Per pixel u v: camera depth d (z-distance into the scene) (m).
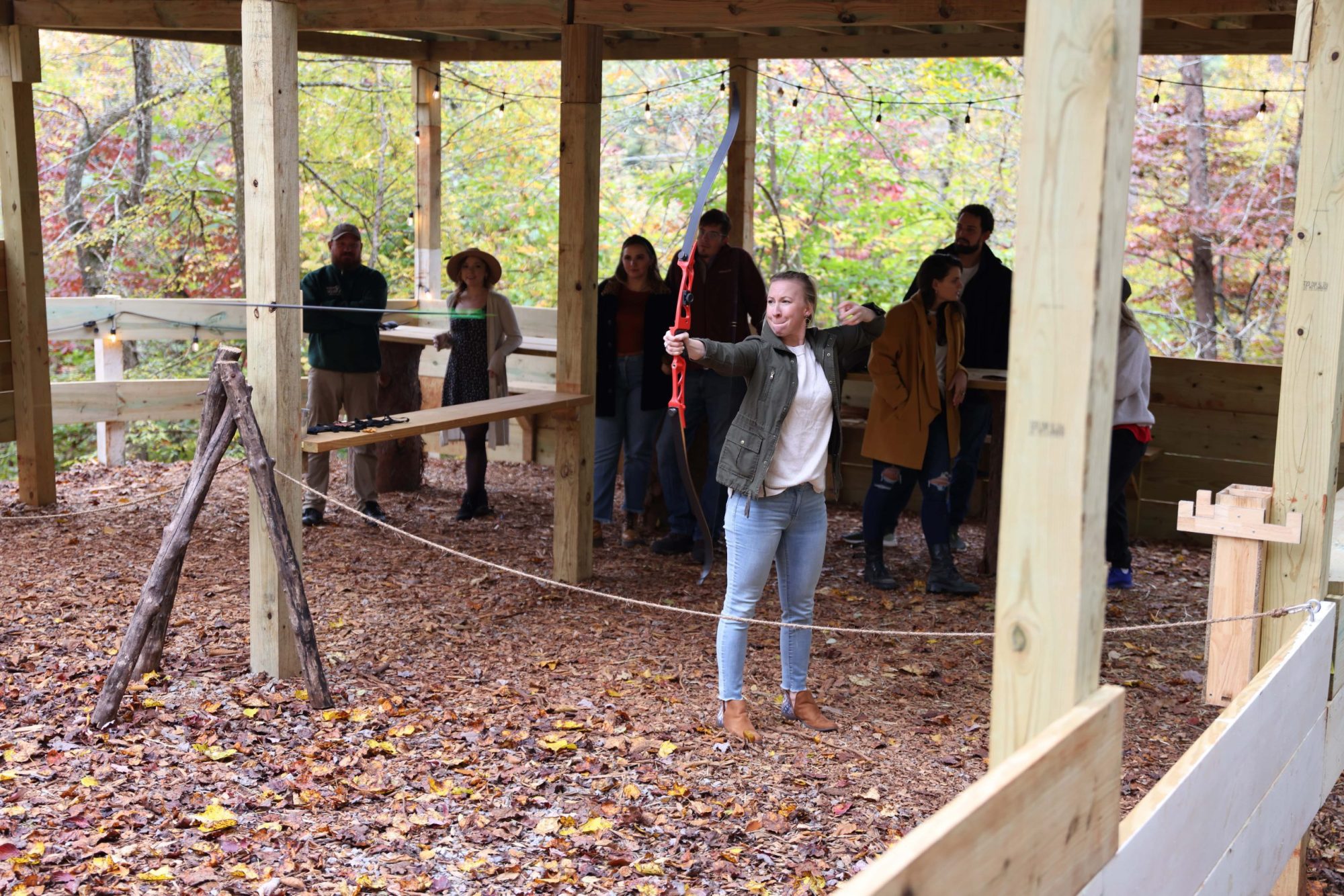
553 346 9.62
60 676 4.96
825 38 9.04
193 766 4.17
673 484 7.54
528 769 4.25
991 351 7.54
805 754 4.52
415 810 3.90
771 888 3.51
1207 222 16.33
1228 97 17.19
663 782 4.20
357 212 17.53
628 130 18.92
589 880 3.51
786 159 17.31
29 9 7.66
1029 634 2.03
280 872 3.46
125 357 16.64
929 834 1.60
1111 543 7.12
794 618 4.73
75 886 3.30
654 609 6.42
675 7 6.33
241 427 4.76
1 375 8.05
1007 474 2.01
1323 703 3.75
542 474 10.09
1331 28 3.63
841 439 4.58
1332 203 3.70
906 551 7.89
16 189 7.81
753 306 7.60
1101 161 1.85
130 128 17.14
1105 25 1.82
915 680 5.42
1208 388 8.20
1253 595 3.89
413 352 9.09
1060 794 1.93
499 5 6.31
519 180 18.16
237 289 17.12
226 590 6.37
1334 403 3.74
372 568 6.96
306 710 4.76
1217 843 2.76
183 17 6.90
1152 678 5.58
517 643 5.73
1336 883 4.10
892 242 17.39
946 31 8.58
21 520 7.71
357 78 17.03
